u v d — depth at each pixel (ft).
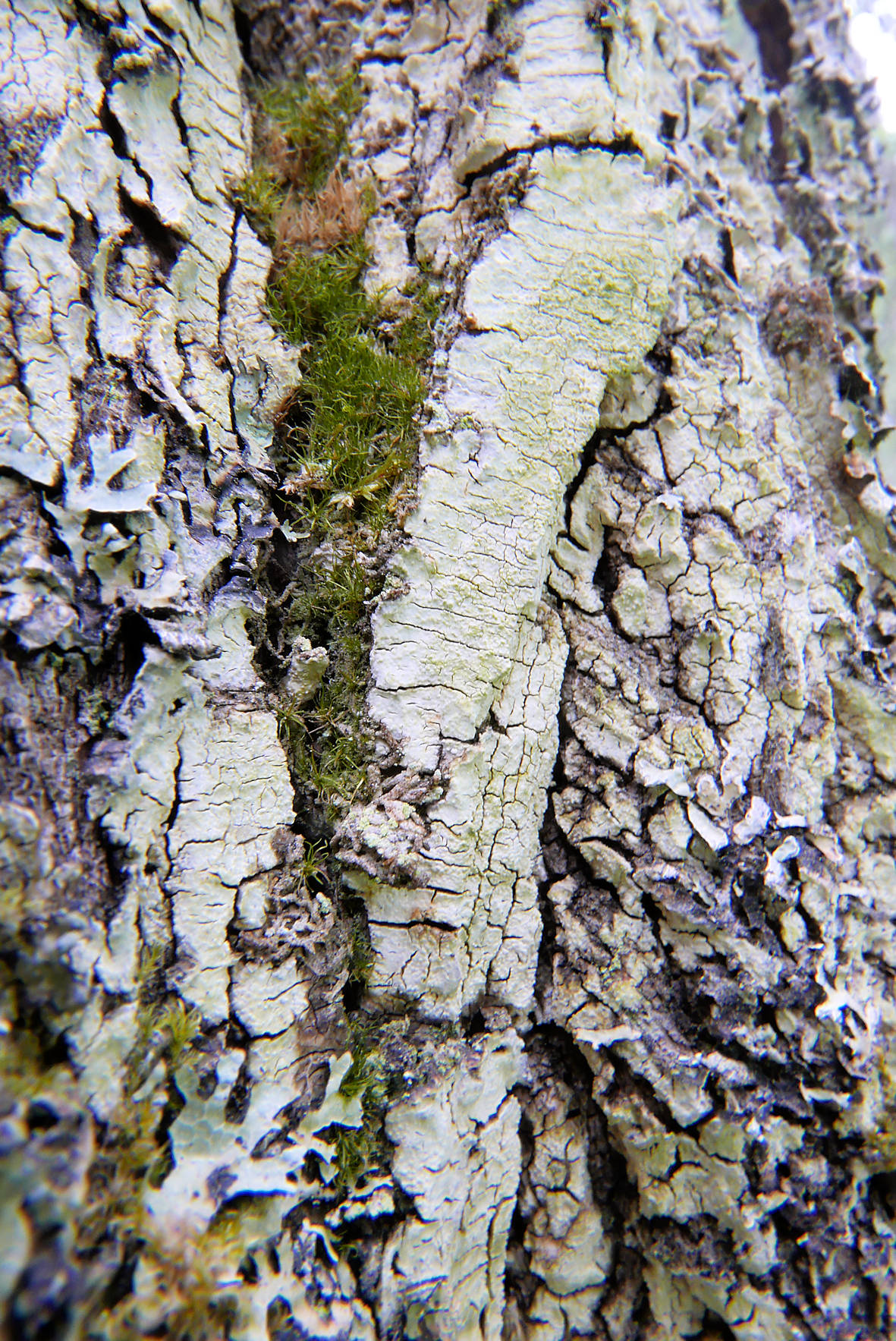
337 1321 0.50
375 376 0.58
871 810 0.61
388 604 0.55
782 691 0.59
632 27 0.59
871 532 0.64
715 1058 0.56
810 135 0.73
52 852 0.48
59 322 0.51
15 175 0.51
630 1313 0.57
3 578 0.48
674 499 0.59
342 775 0.55
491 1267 0.56
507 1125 0.57
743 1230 0.55
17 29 0.52
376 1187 0.53
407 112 0.61
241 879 0.52
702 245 0.62
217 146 0.58
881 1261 0.56
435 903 0.54
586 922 0.58
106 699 0.50
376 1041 0.54
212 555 0.53
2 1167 0.43
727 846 0.57
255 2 0.62
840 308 0.69
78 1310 0.44
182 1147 0.49
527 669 0.57
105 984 0.48
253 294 0.57
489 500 0.56
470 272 0.57
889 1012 0.58
